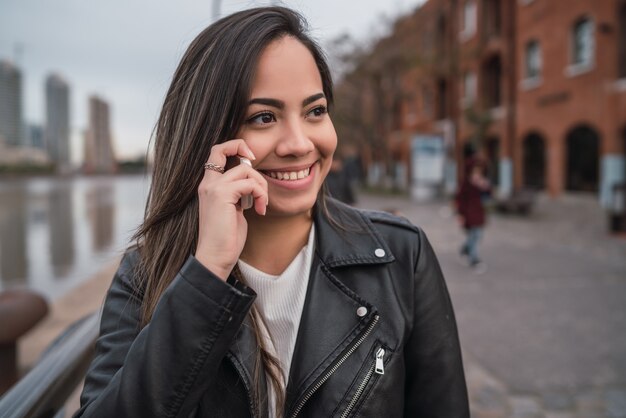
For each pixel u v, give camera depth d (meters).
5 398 1.10
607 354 4.07
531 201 15.45
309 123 1.07
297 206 1.07
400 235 1.23
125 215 17.03
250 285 1.13
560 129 18.34
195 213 1.08
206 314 0.92
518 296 5.92
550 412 3.19
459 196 7.82
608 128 15.93
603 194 16.06
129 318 1.10
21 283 7.00
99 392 1.01
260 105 1.01
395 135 37.12
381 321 1.11
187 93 1.07
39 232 12.63
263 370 1.08
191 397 0.91
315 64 1.08
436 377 1.16
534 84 19.88
